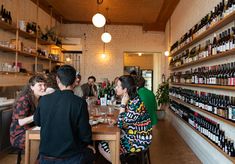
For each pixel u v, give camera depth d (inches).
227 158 105.1
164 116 296.5
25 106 99.2
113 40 331.6
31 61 233.3
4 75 185.3
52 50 296.5
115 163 87.7
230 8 99.5
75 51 328.2
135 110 95.4
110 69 330.3
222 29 120.6
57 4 251.6
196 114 155.1
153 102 116.4
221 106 116.7
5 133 141.6
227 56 116.3
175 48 230.8
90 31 330.0
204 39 151.4
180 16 227.3
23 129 98.9
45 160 68.6
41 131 69.4
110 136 87.1
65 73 70.4
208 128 131.0
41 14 258.7
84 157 70.9
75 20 319.3
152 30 330.6
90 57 329.7
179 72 227.5
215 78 122.3
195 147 157.8
